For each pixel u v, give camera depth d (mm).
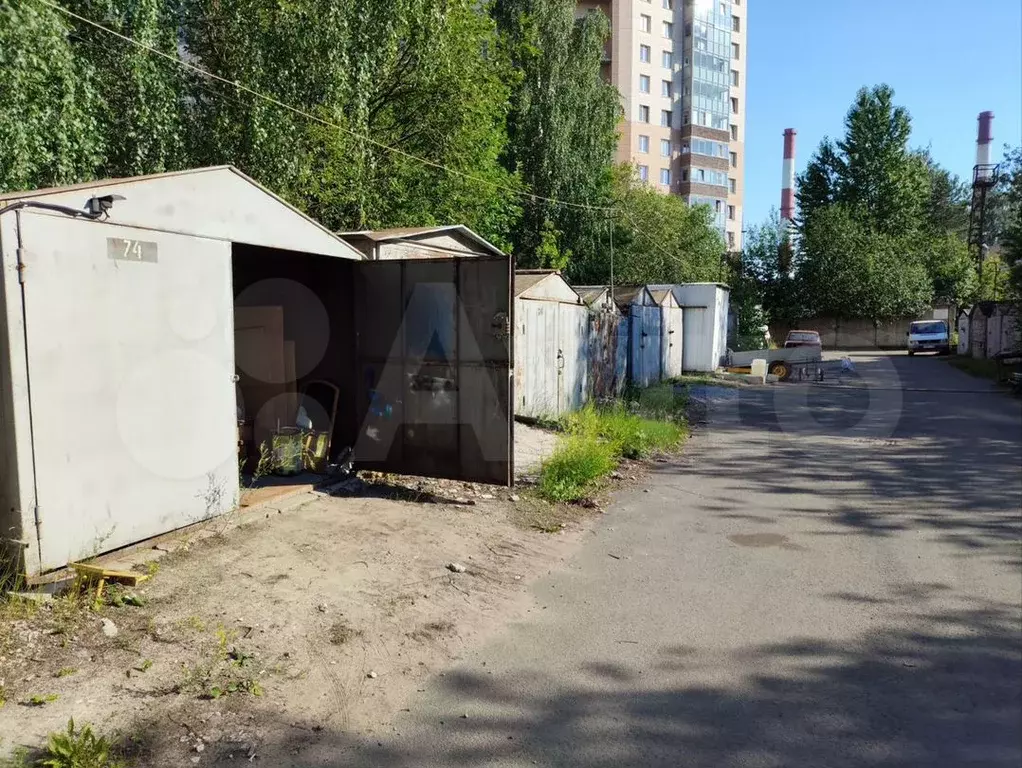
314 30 12508
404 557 5512
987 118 47938
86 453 4562
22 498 4176
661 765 3150
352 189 13812
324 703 3523
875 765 3180
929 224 55250
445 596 4910
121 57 10703
